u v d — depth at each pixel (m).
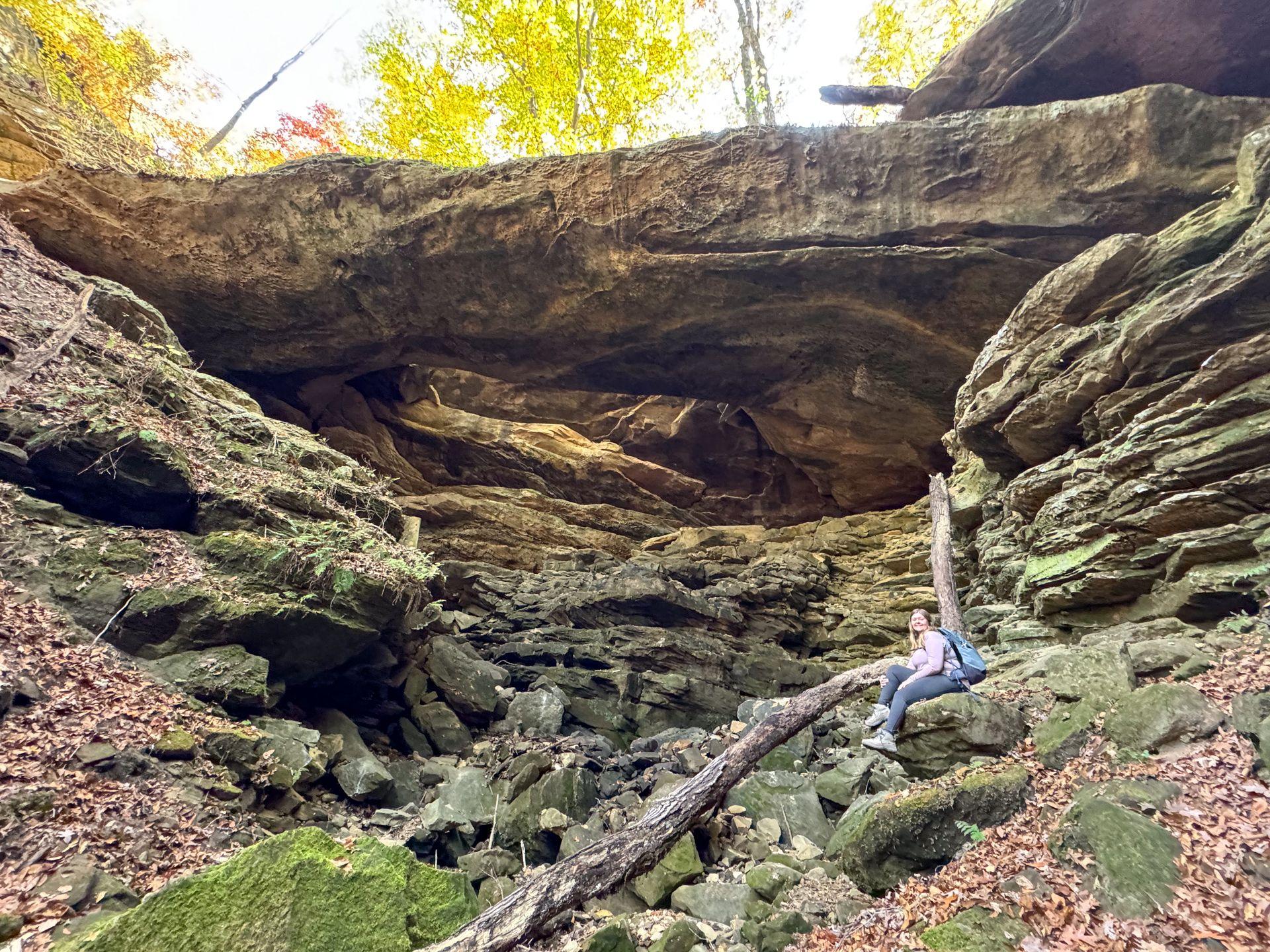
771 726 6.73
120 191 13.88
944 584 10.80
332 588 7.90
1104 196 10.67
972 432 9.66
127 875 4.20
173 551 7.12
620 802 7.84
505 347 15.88
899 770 7.46
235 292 14.70
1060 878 3.64
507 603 13.41
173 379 8.73
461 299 14.73
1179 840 3.49
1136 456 6.77
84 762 4.75
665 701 11.05
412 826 6.69
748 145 12.37
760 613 13.61
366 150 22.05
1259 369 5.98
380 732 9.01
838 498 18.80
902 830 4.59
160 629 6.45
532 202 13.23
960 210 11.49
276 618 7.14
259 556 7.47
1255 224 6.23
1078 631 7.38
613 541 18.09
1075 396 7.86
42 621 5.64
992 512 10.67
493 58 20.70
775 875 5.66
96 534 6.77
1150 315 6.89
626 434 22.34
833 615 14.05
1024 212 11.14
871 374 14.59
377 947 3.70
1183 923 3.07
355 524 9.30
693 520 20.84
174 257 14.16
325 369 16.95
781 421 17.34
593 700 10.99
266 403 17.38
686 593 12.93
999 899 3.72
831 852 5.96
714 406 20.16
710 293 13.51
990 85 12.00
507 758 8.88
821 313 13.54
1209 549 5.96
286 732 6.69
